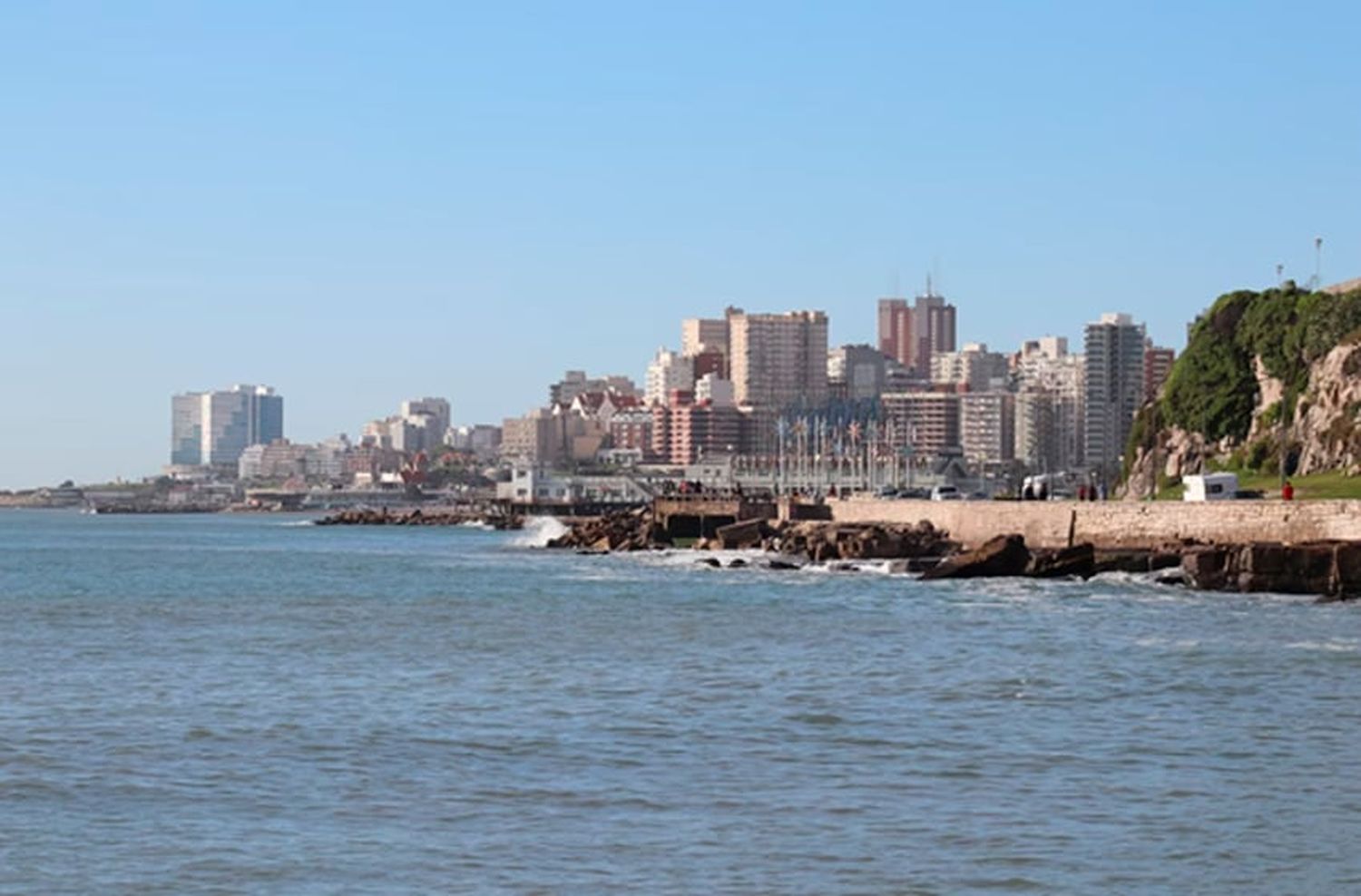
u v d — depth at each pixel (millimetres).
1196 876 61750
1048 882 60938
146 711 98312
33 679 113375
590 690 106000
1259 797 73625
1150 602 162500
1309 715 94312
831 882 61000
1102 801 73062
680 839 67125
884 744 86312
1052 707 97375
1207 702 98938
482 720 94312
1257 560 171750
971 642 130000
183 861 64188
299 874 62250
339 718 95312
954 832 68000
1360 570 166625
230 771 80438
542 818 70625
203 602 190375
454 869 62938
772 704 99500
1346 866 62969
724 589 195750
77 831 68750
